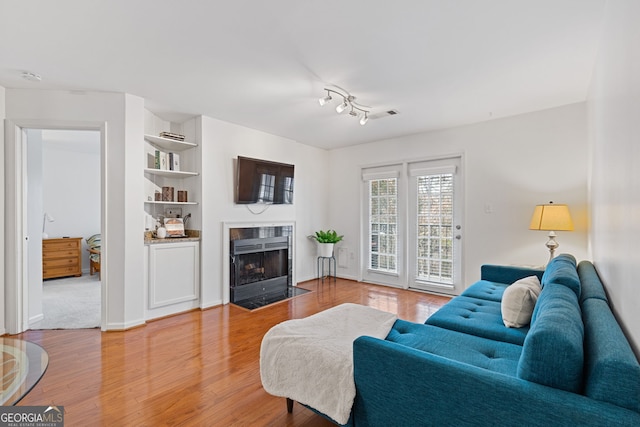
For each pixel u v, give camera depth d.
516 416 1.00
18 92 2.86
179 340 2.79
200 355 2.50
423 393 1.21
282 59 2.36
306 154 5.15
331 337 1.79
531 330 1.12
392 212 4.82
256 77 2.67
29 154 3.16
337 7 1.76
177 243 3.51
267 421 1.74
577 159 3.24
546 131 3.43
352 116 3.71
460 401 1.12
